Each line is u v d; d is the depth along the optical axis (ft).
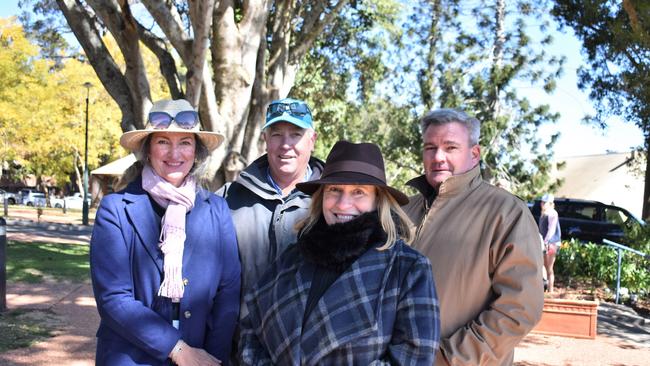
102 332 8.61
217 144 9.54
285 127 10.27
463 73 65.36
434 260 9.04
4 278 25.34
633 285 36.60
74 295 29.86
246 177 10.35
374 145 8.00
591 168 156.97
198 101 22.31
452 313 8.85
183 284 8.57
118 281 8.37
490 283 8.77
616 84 61.77
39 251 46.21
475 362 8.28
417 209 10.21
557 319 26.02
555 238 35.78
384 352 7.02
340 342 6.90
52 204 159.12
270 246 9.82
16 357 19.15
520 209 8.74
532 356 22.71
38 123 101.04
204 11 20.61
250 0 24.17
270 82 28.81
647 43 40.47
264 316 7.68
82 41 24.34
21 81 100.94
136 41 23.45
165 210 8.98
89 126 110.83
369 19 52.11
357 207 7.68
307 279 7.55
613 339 25.86
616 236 61.98
